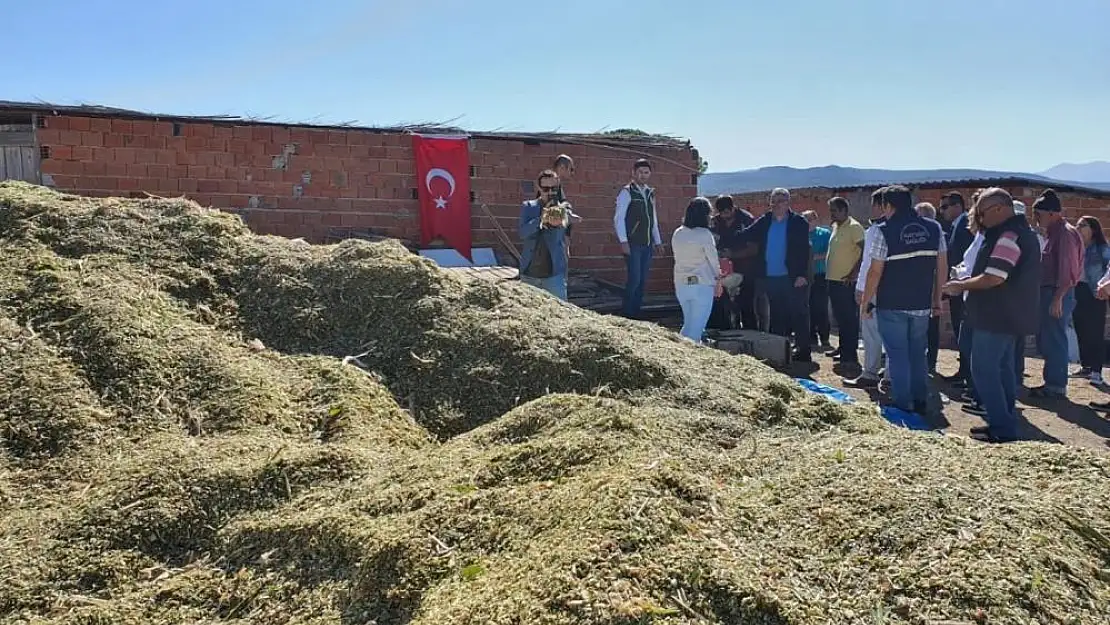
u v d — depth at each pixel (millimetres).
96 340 3596
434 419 3818
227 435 3232
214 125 8852
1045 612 1975
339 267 4797
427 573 2150
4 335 3545
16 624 2115
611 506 2150
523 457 2707
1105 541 2352
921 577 2090
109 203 5055
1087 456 2963
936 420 6004
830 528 2322
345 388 3738
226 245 4918
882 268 5883
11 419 3096
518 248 10203
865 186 13758
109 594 2297
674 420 3557
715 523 2215
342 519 2418
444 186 9758
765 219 8523
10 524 2570
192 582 2334
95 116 8391
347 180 9430
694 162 11070
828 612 1964
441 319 4438
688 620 1813
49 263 4195
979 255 5184
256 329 4332
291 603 2205
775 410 3918
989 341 5199
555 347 4273
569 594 1847
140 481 2701
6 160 8250
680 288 7109
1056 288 6738
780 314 8445
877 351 7047
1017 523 2322
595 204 10570
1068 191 11516
